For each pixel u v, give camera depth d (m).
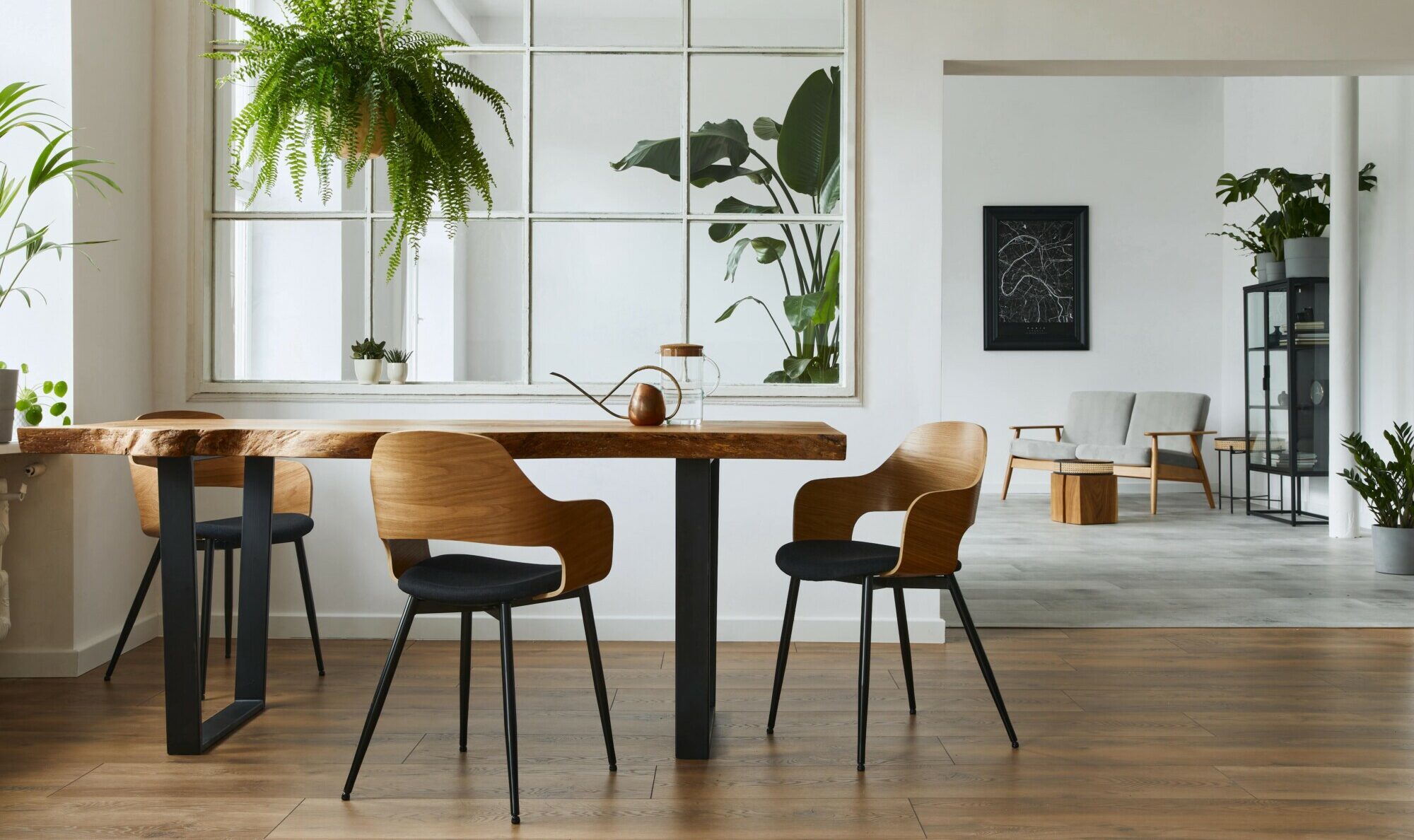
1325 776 2.24
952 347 8.95
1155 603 4.23
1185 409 7.85
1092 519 6.90
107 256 3.20
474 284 3.57
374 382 3.56
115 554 3.30
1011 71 3.63
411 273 3.56
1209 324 8.87
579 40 3.56
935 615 3.53
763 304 3.57
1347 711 2.72
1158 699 2.84
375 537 3.54
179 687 2.34
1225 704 2.80
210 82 3.52
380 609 3.54
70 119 3.01
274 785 2.16
